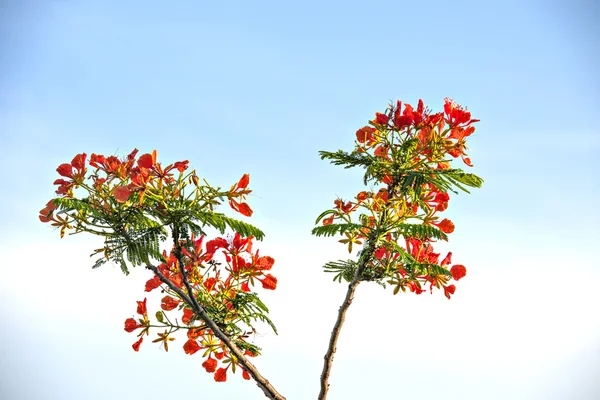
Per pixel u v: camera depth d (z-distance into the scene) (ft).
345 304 15.10
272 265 15.25
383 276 14.93
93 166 12.69
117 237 12.45
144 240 12.37
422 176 13.56
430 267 14.12
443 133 14.20
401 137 14.37
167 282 13.57
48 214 12.44
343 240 15.19
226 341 14.23
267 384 14.52
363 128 14.70
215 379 15.65
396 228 14.34
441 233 13.50
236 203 12.66
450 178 13.67
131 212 12.58
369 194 15.06
